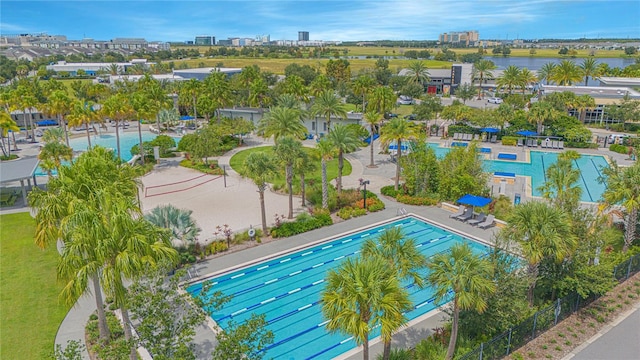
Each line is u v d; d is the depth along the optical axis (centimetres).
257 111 7100
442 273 1616
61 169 2019
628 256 2531
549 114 5859
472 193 3569
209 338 1953
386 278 1494
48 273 2505
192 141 5047
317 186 3856
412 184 3847
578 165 4897
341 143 3600
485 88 12600
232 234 2992
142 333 1380
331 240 3033
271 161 2973
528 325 1898
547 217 1880
